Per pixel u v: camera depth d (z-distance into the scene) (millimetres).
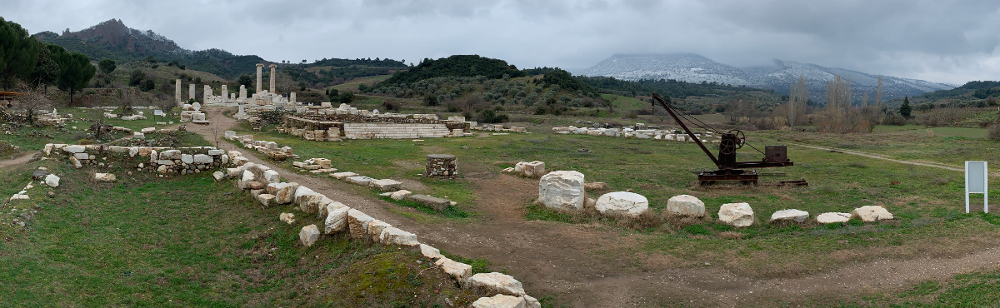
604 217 15031
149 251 11391
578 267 10922
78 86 56812
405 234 10586
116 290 9305
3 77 46531
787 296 9266
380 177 20797
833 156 29859
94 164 17844
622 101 102562
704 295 9445
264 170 16719
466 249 11812
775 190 19562
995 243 11109
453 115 65875
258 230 13008
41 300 8398
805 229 13789
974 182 13961
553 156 29438
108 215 13469
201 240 12414
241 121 40438
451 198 17375
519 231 13562
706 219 14758
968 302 8141
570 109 79875
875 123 58938
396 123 39906
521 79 118062
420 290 8859
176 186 17281
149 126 34188
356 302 8672
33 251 10125
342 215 11836
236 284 10203
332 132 34969
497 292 8758
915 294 8805
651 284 10000
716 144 37219
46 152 17766
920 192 18688
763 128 59062
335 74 179125
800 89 69938
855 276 9930
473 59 137875
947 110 59312
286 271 10820
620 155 30500
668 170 24688
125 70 113812
